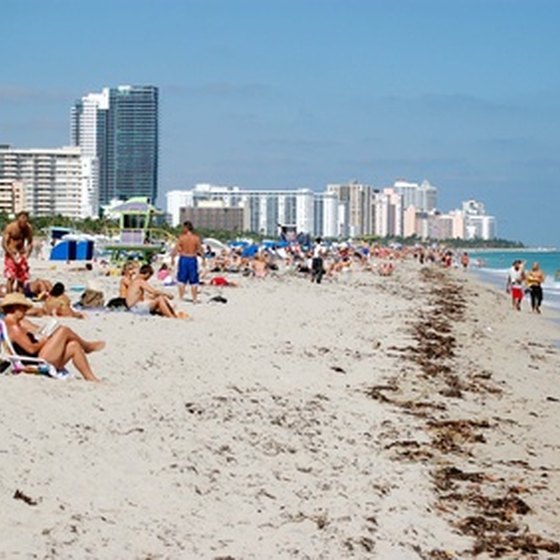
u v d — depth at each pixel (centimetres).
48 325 1403
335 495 1013
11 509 805
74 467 952
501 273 11069
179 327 2219
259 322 2656
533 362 2556
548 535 963
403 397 1725
